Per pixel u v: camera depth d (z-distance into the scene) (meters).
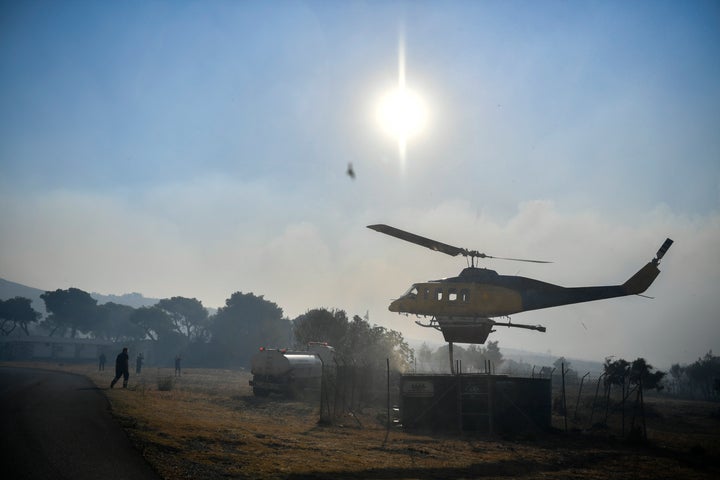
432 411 23.05
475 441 19.64
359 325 48.03
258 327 103.56
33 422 13.99
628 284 23.44
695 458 18.36
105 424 14.35
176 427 15.15
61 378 31.75
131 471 10.04
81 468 9.98
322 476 11.48
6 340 91.38
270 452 13.55
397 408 26.64
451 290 22.89
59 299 119.81
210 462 11.49
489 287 22.77
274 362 30.86
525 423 22.95
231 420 19.25
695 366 82.75
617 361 42.97
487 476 13.14
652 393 81.12
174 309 116.44
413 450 16.38
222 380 45.50
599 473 14.57
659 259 23.72
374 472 12.47
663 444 21.52
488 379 22.81
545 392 23.47
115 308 129.75
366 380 32.69
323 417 21.80
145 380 38.09
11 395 20.08
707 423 32.59
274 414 23.38
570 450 18.50
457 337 23.31
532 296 22.69
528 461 15.76
